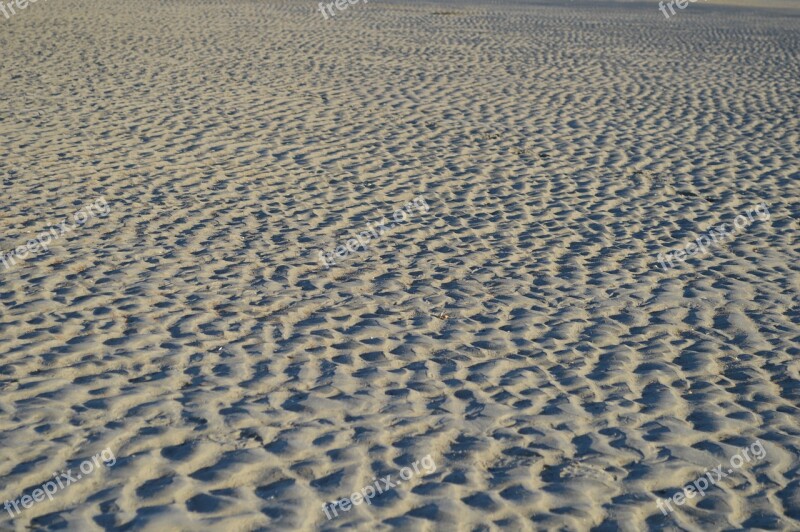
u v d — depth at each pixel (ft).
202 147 39.37
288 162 37.91
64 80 51.83
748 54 75.31
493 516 14.69
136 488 14.96
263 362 20.13
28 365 19.39
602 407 18.78
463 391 19.21
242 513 14.37
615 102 53.26
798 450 17.39
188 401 18.07
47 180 33.68
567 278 26.45
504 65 64.80
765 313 24.34
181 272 25.61
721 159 41.22
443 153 40.45
